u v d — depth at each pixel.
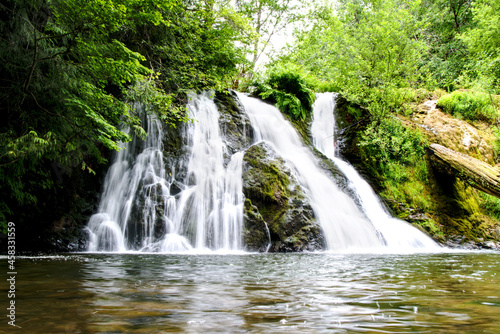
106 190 9.05
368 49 14.49
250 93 13.91
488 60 15.88
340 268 4.02
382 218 10.39
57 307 1.80
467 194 12.24
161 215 8.17
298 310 1.81
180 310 1.78
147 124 9.84
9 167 7.09
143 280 2.88
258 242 7.86
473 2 20.38
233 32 12.97
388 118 13.70
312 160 11.34
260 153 9.62
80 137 7.30
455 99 15.25
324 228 8.56
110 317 1.61
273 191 8.72
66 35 6.43
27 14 6.54
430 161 12.74
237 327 1.47
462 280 3.02
